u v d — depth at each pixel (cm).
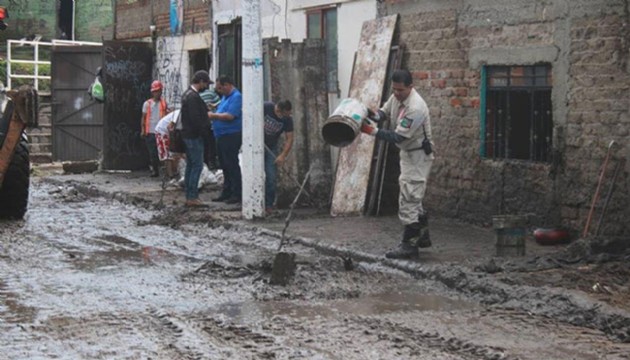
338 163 1445
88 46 2466
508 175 1230
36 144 2570
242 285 979
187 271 1055
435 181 1356
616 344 758
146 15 2309
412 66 1390
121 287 972
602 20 1095
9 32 3161
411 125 1038
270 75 1523
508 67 1243
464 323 824
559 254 1030
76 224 1441
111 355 727
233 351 735
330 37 1556
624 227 1078
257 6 1362
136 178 2055
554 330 800
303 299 920
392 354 728
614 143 1087
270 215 1412
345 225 1312
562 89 1147
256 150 1377
